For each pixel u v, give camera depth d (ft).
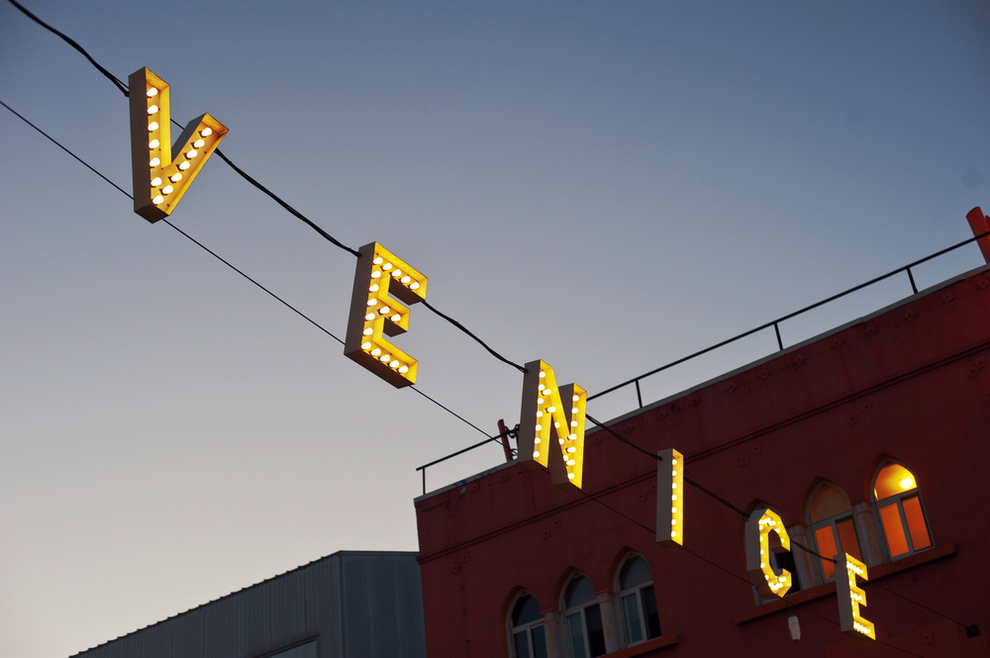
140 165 28.09
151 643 110.11
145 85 28.43
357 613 95.76
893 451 60.95
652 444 71.31
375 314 32.86
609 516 71.41
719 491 67.31
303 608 98.53
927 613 56.59
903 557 59.31
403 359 33.58
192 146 28.73
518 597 74.69
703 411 69.82
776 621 61.87
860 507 61.16
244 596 104.32
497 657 72.74
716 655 63.46
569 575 72.43
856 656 58.08
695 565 66.49
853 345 64.75
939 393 60.44
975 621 54.85
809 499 64.23
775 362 67.82
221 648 103.19
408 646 96.99
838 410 64.08
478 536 77.41
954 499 57.77
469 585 76.48
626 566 70.59
